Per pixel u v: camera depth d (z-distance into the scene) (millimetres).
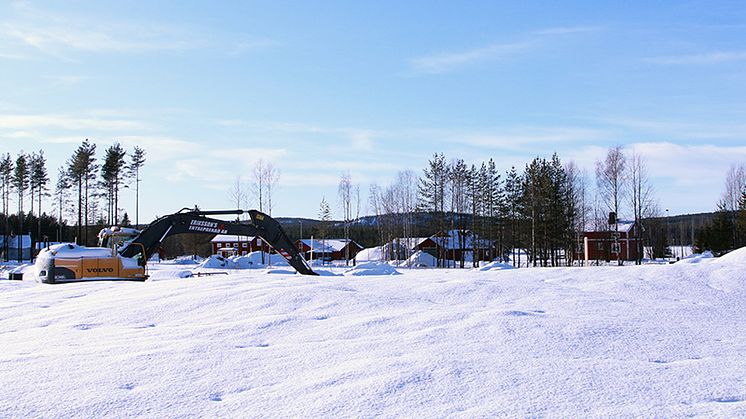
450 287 12219
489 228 61469
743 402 4867
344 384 5328
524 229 58625
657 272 15125
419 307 9891
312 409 4711
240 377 5648
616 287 13359
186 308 10031
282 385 5371
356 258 66188
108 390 5242
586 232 66000
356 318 8859
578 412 4590
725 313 10281
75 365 6117
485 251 61844
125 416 4602
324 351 6684
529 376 5527
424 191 59000
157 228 21531
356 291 11547
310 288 11266
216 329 8203
